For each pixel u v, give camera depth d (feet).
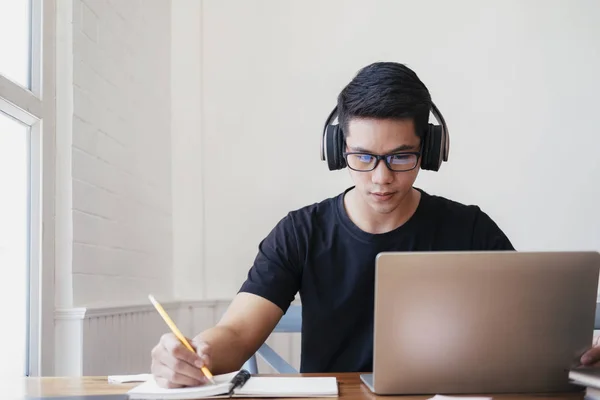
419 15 11.53
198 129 11.59
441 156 5.03
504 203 11.31
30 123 7.21
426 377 3.84
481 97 11.40
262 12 11.68
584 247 11.25
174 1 11.73
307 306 5.64
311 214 5.80
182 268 11.48
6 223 6.91
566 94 11.38
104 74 8.71
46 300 7.33
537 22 11.44
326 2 11.64
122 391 4.08
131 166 9.63
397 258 3.76
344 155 4.99
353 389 4.05
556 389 3.89
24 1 7.32
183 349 3.97
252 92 11.62
